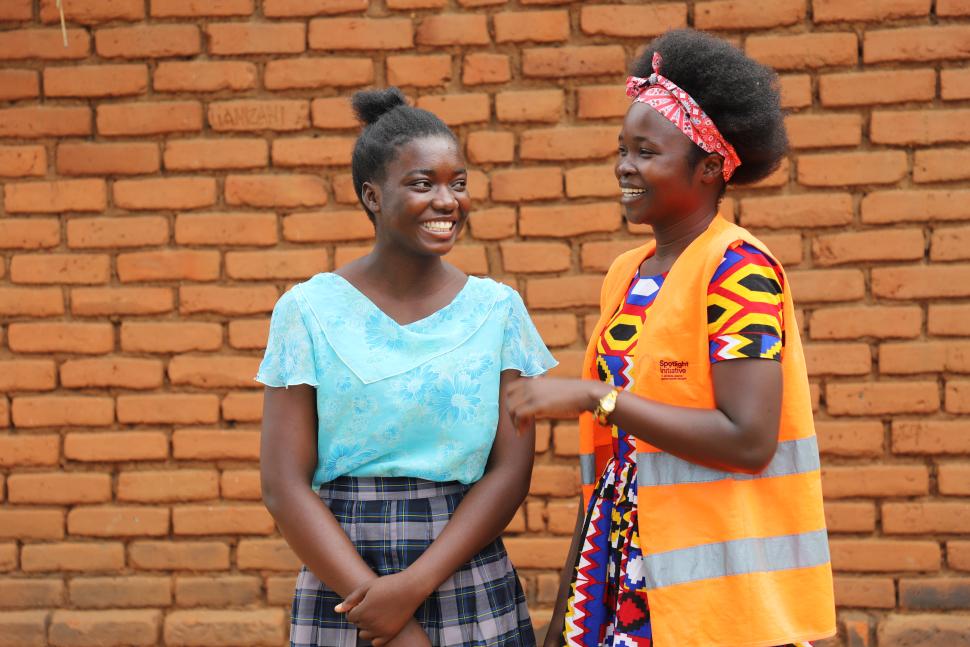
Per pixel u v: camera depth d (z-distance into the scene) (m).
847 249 3.53
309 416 2.30
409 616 2.19
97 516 3.68
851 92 3.51
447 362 2.29
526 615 2.48
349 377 2.25
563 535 3.63
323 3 3.62
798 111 3.54
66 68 3.66
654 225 2.29
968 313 3.49
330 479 2.32
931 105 3.50
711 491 2.15
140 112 3.66
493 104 3.62
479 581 2.32
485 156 3.62
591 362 2.38
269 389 2.31
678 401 2.13
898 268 3.51
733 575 2.12
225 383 3.67
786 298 2.18
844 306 3.54
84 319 3.69
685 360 2.14
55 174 3.68
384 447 2.27
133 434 3.68
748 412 2.05
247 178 3.66
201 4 3.64
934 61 3.49
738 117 2.20
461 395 2.28
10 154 3.67
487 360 2.32
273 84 3.64
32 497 3.69
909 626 3.47
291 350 2.27
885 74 3.50
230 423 3.68
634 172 2.22
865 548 3.53
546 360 2.48
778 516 2.19
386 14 3.63
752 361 2.05
